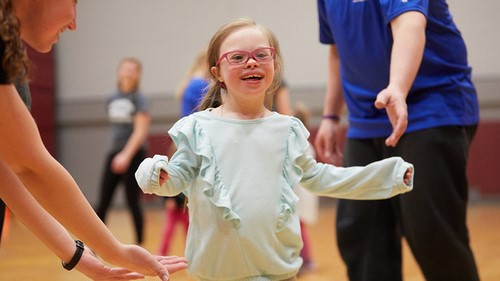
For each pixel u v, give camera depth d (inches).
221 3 415.5
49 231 64.5
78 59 432.5
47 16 57.2
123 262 63.4
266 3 409.1
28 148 55.7
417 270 175.6
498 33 378.9
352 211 99.7
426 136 89.4
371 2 91.0
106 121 429.7
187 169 67.6
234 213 65.7
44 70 418.6
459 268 91.4
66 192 58.9
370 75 94.7
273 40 72.8
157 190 63.2
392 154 94.0
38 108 411.8
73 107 431.8
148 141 418.9
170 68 422.3
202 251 67.0
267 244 66.8
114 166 228.4
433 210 89.0
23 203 62.3
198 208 67.3
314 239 257.6
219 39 70.9
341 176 72.2
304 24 405.1
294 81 407.2
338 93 107.7
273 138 69.7
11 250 239.9
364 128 96.9
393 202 96.3
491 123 378.3
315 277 174.1
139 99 230.4
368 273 98.2
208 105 74.6
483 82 379.6
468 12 381.7
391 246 99.4
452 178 90.3
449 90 91.3
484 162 379.9
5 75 52.3
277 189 68.0
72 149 433.7
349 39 94.7
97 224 61.1
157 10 423.5
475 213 335.6
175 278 166.7
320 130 109.3
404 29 82.4
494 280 155.3
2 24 50.4
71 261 66.2
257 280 66.9
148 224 327.0
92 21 430.0
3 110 53.3
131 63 232.2
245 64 68.1
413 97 91.4
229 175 67.2
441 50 92.4
